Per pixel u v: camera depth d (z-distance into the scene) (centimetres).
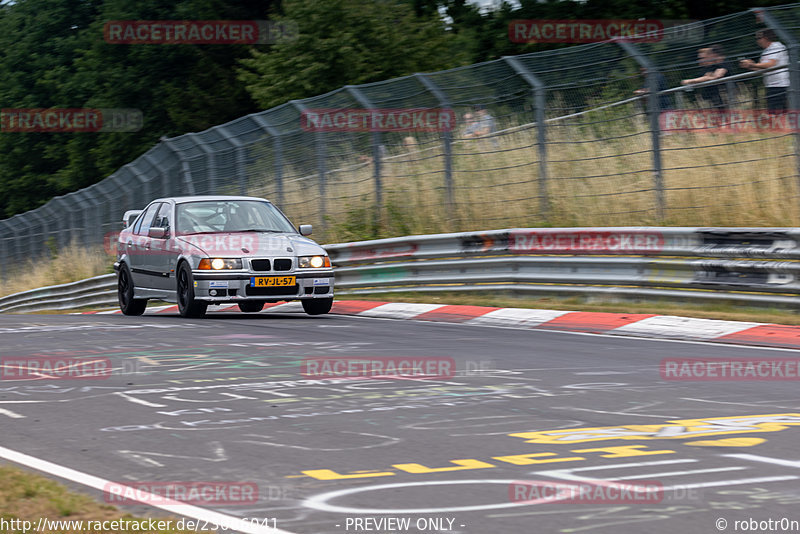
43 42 10462
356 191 4038
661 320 2473
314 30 6181
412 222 3856
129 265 3284
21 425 1339
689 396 1493
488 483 1000
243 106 8038
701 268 2692
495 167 3756
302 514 898
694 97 3131
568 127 3541
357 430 1268
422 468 1067
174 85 8406
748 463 1072
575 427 1272
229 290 2784
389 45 6216
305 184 4150
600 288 2936
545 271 3081
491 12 6366
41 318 3206
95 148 9019
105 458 1135
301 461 1108
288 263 2839
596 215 3459
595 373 1720
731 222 3109
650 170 3112
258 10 8069
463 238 3306
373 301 3262
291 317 2928
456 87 3650
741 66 3027
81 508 902
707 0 5888
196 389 1596
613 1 5809
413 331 2441
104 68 8875
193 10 8094
